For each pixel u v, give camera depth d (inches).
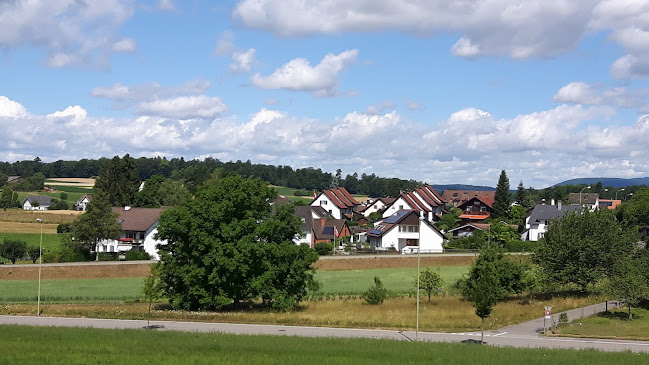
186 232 2294.5
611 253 2429.9
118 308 2201.0
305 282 2423.7
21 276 2967.5
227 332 1731.1
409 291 2618.1
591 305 2305.6
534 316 2102.6
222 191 2378.2
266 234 2375.7
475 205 5871.1
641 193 4483.3
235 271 2261.3
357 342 1510.8
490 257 2413.9
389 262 3531.0
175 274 2282.2
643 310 2170.3
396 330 1845.5
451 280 2945.4
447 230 5123.0
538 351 1417.3
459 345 1502.2
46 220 5162.4
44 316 2042.3
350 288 2731.3
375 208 6481.3
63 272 3043.8
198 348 1398.9
